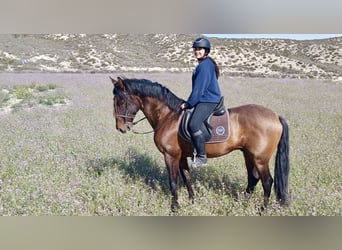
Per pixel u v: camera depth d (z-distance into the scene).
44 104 6.96
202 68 3.06
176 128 3.35
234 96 6.62
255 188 3.75
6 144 4.97
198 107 3.13
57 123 5.90
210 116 3.19
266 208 3.40
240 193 3.73
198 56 3.15
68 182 3.98
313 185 3.91
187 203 3.59
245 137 3.26
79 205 3.58
